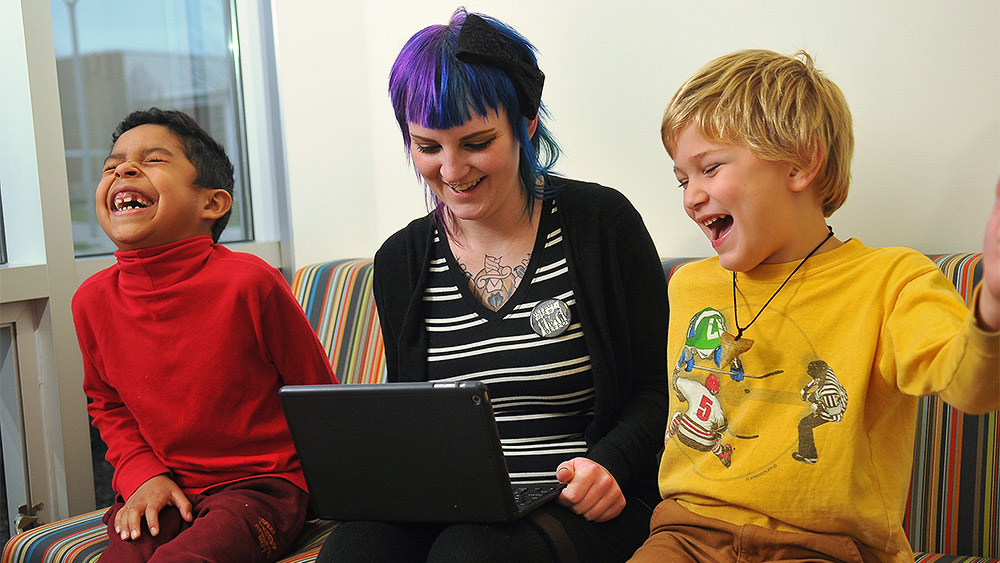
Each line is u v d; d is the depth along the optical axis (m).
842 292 0.93
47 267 1.82
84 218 1.99
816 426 0.91
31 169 1.81
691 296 1.07
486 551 0.92
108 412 1.44
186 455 1.36
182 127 1.43
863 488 0.88
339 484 0.99
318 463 0.99
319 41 2.24
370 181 2.30
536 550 0.96
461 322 1.27
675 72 1.69
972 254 1.24
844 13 1.48
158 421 1.36
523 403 1.24
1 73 1.83
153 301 1.37
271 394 1.40
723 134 0.93
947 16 1.38
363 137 2.29
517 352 1.23
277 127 2.27
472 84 1.13
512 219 1.27
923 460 1.21
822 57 1.51
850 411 0.89
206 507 1.28
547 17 1.86
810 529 0.90
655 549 0.96
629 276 1.26
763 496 0.92
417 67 1.16
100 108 2.01
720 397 0.99
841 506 0.88
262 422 1.38
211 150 1.47
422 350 1.28
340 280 1.85
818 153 0.93
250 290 1.36
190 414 1.34
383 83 2.22
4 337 1.81
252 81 2.29
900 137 1.44
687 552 0.96
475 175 1.18
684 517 0.98
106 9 2.01
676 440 1.03
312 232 2.27
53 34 1.90
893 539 0.88
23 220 1.84
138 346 1.37
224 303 1.36
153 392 1.36
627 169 1.77
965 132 1.38
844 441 0.89
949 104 1.39
